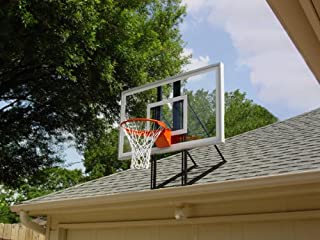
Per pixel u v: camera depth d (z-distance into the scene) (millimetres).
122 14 10883
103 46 10633
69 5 9359
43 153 12516
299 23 1933
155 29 12789
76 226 5977
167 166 6332
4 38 9367
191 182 4723
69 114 12172
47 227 6379
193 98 5645
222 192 4066
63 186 21250
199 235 4641
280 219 4047
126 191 5465
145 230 5180
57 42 9578
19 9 9102
